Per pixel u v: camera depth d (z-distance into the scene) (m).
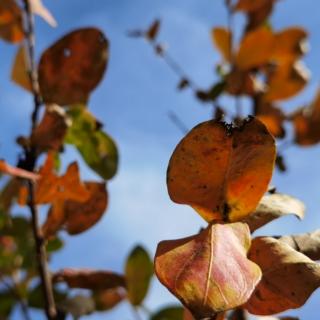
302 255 0.55
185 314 0.53
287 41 1.16
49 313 0.71
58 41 0.77
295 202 0.57
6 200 0.84
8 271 0.90
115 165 0.82
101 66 0.77
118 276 0.79
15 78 0.84
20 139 0.73
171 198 0.53
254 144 0.53
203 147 0.53
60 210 0.73
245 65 1.12
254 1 1.19
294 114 1.16
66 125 0.74
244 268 0.49
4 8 0.82
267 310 0.54
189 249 0.50
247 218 0.56
